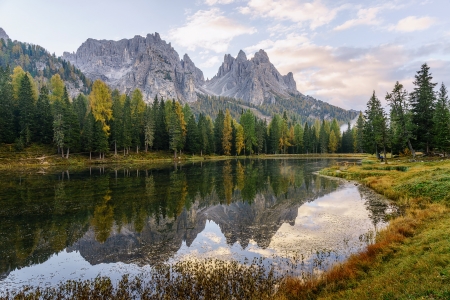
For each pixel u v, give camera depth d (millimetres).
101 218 22625
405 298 7457
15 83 88125
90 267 13852
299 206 25922
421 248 11312
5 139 69625
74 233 19078
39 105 76938
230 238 17688
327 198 29000
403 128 55844
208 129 112375
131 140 85312
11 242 17391
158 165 72062
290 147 141000
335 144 143500
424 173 29547
